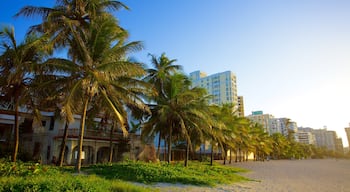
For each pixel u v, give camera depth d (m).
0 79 15.80
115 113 16.02
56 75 16.98
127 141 31.56
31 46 15.48
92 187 9.01
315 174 28.81
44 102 17.75
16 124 16.81
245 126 46.72
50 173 13.37
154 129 24.44
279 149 94.56
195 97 23.58
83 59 16.17
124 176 14.88
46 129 28.92
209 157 57.19
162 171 16.38
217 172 22.28
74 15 20.00
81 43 15.55
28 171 12.55
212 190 13.06
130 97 18.25
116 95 18.03
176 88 23.28
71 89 14.95
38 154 27.77
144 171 15.94
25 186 8.09
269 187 15.95
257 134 62.00
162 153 41.62
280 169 36.06
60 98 18.53
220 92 113.81
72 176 12.64
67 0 20.05
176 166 21.53
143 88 20.25
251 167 39.16
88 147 30.17
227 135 33.84
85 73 16.34
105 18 17.36
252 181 18.81
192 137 29.48
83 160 28.89
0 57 15.45
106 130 31.08
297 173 29.44
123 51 16.72
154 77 25.80
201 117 22.62
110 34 16.80
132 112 24.80
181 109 23.28
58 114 21.28
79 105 18.44
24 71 15.12
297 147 117.81
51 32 18.17
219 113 31.36
